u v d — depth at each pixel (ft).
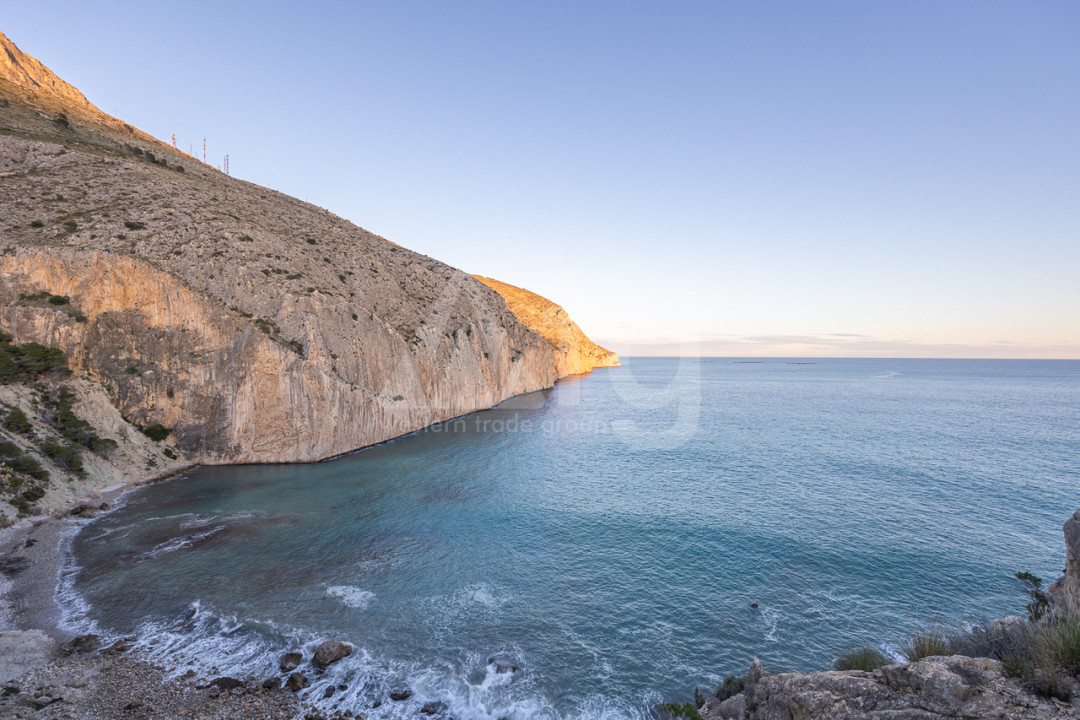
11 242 129.90
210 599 70.23
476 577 79.66
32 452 104.27
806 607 72.08
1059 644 24.85
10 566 76.43
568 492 126.11
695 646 62.54
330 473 135.95
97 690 50.96
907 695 26.48
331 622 65.77
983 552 90.84
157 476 124.06
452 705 51.98
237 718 48.08
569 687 54.85
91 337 129.39
